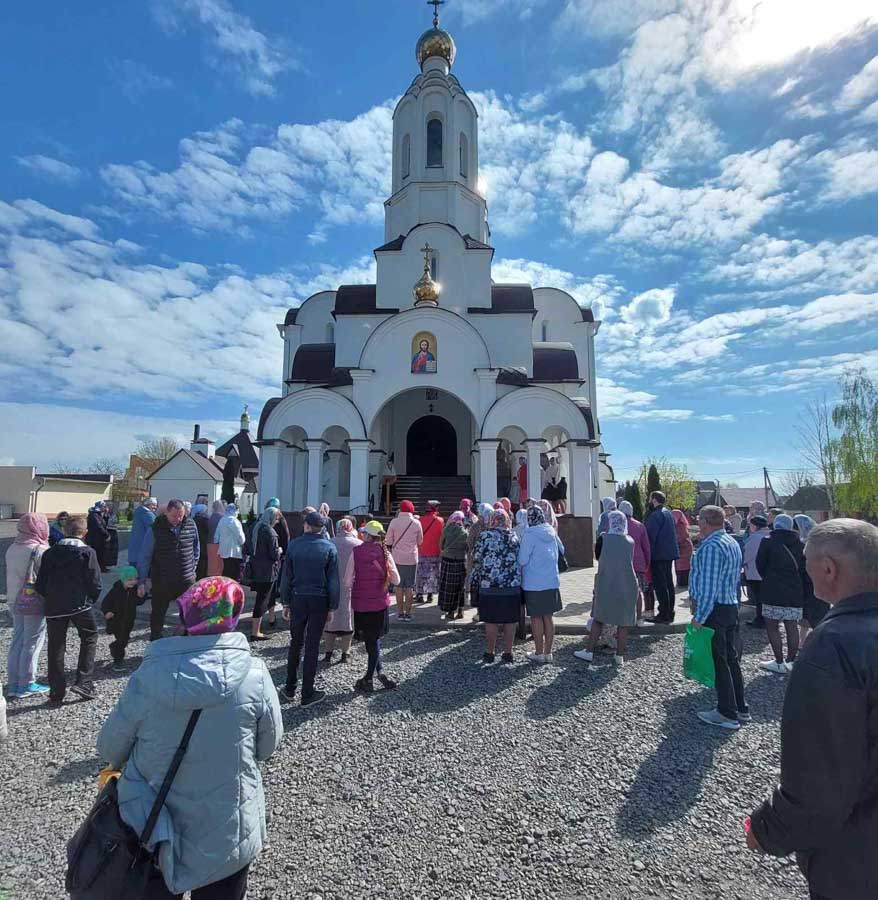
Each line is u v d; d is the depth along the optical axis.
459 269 22.89
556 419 17.80
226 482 24.75
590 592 12.35
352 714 5.73
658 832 3.76
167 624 9.68
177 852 2.19
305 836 3.70
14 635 6.37
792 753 1.81
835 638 1.84
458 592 9.62
